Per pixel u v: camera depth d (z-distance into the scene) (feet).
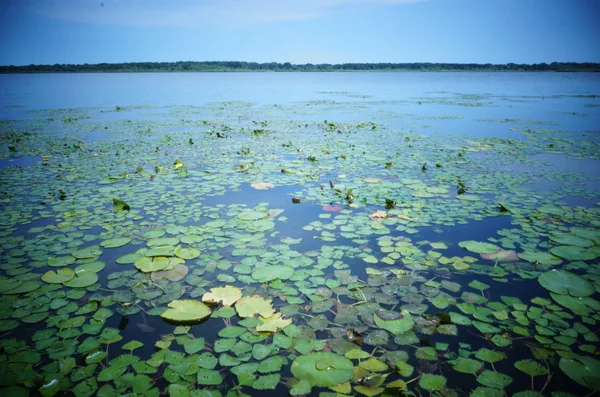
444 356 7.99
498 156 26.76
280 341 8.41
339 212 16.07
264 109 64.95
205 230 14.16
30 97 88.22
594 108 60.90
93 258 12.09
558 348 8.15
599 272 11.14
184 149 30.07
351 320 9.14
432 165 24.21
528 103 71.67
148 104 74.54
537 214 15.53
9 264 11.68
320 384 7.16
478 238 13.42
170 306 9.57
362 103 76.48
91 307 9.68
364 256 12.20
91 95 97.14
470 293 10.23
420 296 10.10
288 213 16.03
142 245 12.96
